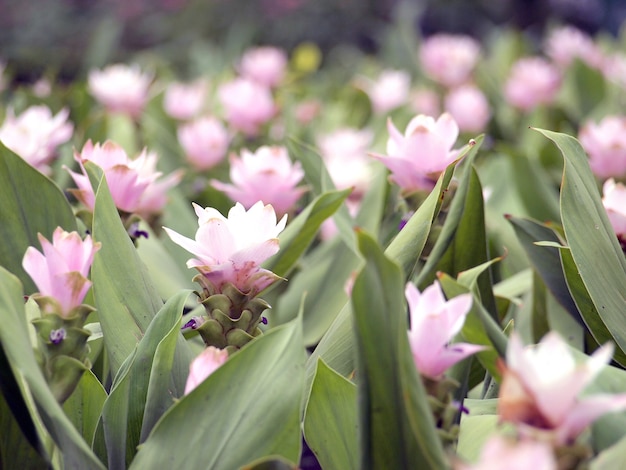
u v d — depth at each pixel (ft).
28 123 5.32
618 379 3.58
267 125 7.73
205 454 3.41
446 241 4.10
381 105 9.27
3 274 3.42
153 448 3.45
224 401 3.45
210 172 6.93
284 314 5.01
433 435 3.16
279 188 4.98
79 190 4.35
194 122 7.83
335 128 8.94
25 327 3.41
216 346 3.82
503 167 6.53
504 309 4.72
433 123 4.36
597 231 4.00
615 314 3.92
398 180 4.38
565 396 3.01
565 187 3.92
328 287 5.04
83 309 3.51
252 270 3.81
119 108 7.80
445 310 3.29
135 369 3.75
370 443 3.29
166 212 5.47
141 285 4.05
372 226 5.23
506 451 2.85
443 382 3.30
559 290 4.38
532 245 4.44
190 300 4.85
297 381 3.41
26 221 4.36
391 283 3.19
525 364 3.00
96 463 3.35
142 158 4.51
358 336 3.24
